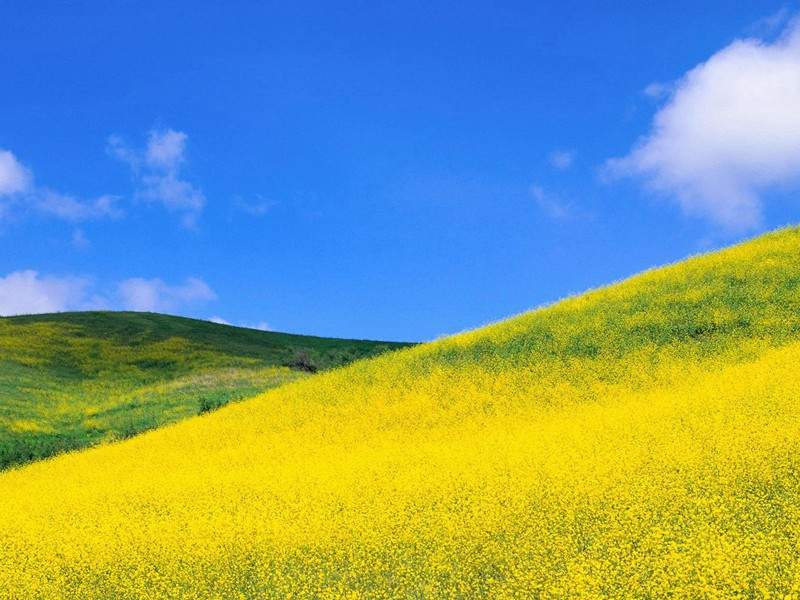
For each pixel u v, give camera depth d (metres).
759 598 9.93
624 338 32.62
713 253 45.75
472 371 33.53
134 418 46.62
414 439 26.06
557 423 23.44
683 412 20.27
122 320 78.56
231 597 12.41
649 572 10.98
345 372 40.47
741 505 12.74
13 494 25.53
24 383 55.22
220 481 21.31
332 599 11.51
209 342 73.81
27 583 13.93
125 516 18.42
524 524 13.63
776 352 26.44
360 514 15.48
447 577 11.99
